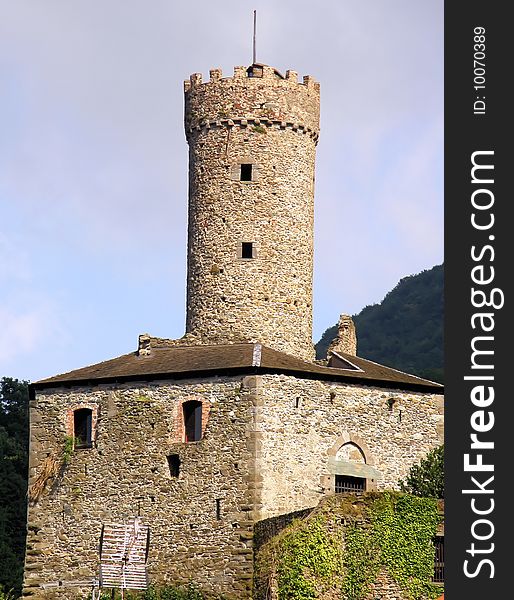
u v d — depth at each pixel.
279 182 58.91
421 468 54.72
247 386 52.97
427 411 56.19
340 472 53.94
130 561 53.44
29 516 55.66
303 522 48.41
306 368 54.31
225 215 58.62
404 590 49.00
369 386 55.22
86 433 55.88
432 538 49.72
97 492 54.78
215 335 57.84
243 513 52.00
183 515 53.00
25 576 55.19
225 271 58.22
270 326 57.78
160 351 57.78
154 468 53.91
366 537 48.94
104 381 55.44
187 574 52.41
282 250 58.47
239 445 52.62
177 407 54.06
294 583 47.72
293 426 53.25
